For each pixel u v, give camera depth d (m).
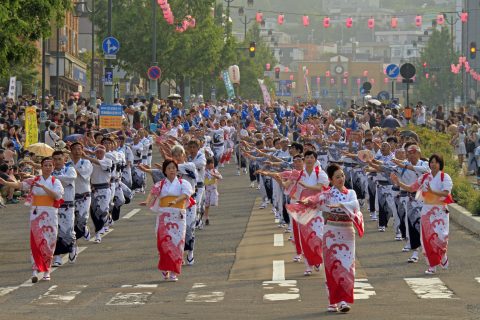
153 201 27.22
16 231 38.28
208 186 38.56
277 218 40.81
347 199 21.95
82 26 150.38
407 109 62.97
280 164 36.22
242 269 28.89
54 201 27.59
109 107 60.66
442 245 27.53
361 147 43.06
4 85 91.81
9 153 49.28
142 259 31.19
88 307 23.14
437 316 20.75
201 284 26.45
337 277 21.73
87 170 31.64
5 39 40.78
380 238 35.06
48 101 84.81
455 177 47.91
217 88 152.62
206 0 109.62
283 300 23.61
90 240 35.28
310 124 60.78
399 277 27.00
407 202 29.89
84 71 140.38
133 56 106.50
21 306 23.38
